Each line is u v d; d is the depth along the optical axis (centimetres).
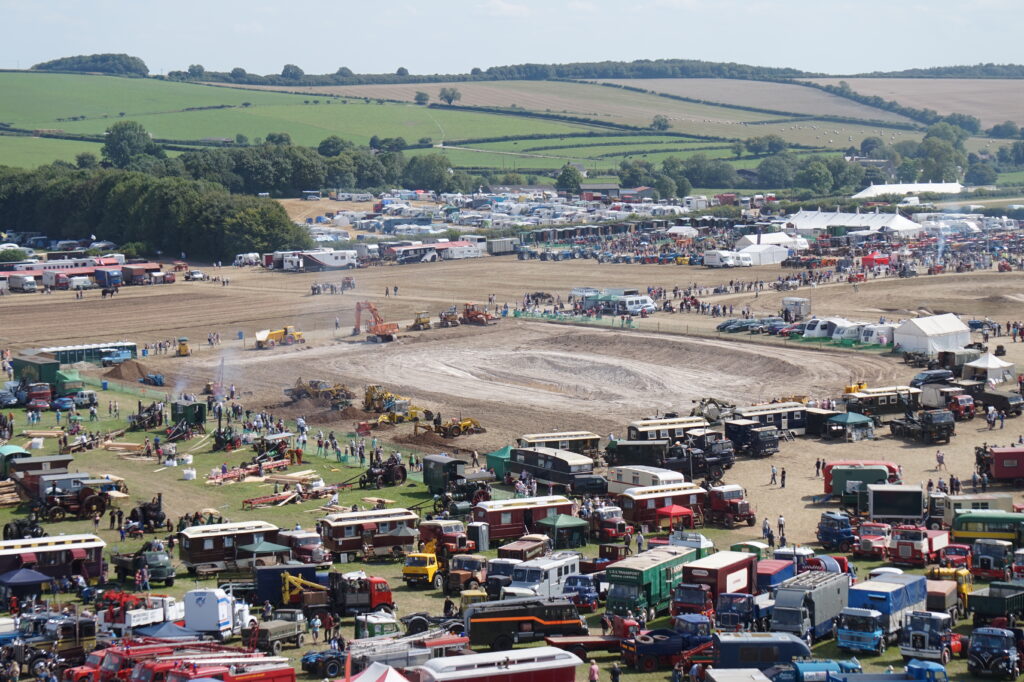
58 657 7069
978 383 14800
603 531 9756
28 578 8338
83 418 15100
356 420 14925
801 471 12000
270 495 11319
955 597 7712
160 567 8681
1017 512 9419
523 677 6153
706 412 13950
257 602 8106
